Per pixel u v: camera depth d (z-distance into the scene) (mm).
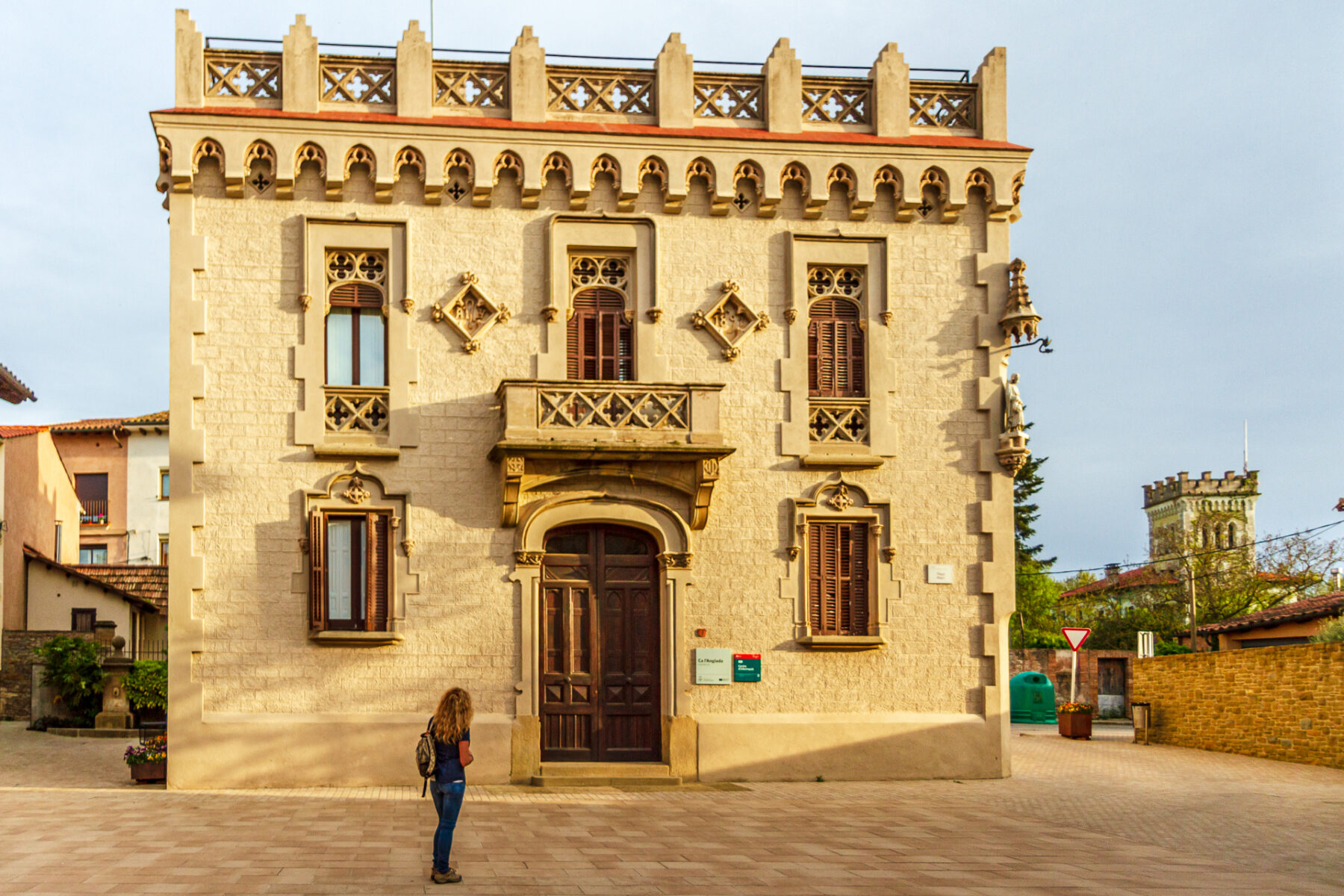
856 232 19875
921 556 19516
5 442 31375
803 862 12047
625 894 10484
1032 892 10805
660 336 19234
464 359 18734
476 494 18500
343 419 18453
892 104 20219
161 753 17984
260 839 12953
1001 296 20062
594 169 19250
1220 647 33844
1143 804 16531
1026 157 20109
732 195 19375
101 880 10641
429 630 18188
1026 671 39844
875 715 19141
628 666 18859
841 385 19797
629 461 18391
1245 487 85125
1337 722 21156
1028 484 51812
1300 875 11719
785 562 19156
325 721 17750
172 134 18125
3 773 19312
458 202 19016
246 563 17906
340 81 19078
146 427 46562
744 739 18672
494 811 15344
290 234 18547
